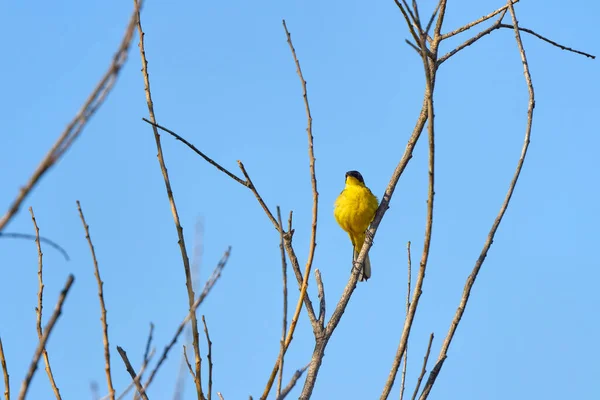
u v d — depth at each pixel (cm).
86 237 873
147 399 849
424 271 995
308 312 1192
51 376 919
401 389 1079
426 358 1036
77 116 541
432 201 985
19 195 524
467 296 1087
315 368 1129
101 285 855
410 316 990
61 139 536
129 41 552
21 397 579
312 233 966
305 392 1103
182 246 1012
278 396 813
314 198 977
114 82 548
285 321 873
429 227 991
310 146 1000
